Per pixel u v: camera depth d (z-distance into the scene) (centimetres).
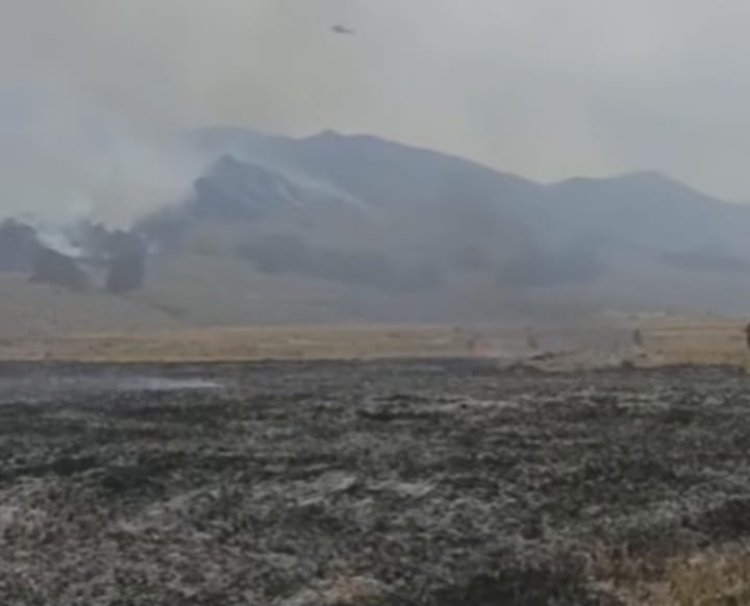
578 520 2528
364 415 4153
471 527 2458
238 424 3922
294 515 2552
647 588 2086
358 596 2023
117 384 6356
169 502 2678
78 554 2275
